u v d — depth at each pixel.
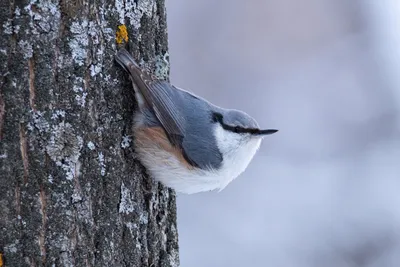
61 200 6.30
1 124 6.05
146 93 7.16
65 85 6.32
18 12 6.07
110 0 6.81
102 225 6.73
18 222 6.09
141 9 7.25
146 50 7.38
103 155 6.77
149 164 7.46
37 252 6.16
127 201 7.14
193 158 8.20
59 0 6.26
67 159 6.35
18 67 6.08
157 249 7.66
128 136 7.16
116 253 6.89
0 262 6.02
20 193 6.11
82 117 6.46
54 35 6.23
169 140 7.68
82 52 6.43
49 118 6.23
